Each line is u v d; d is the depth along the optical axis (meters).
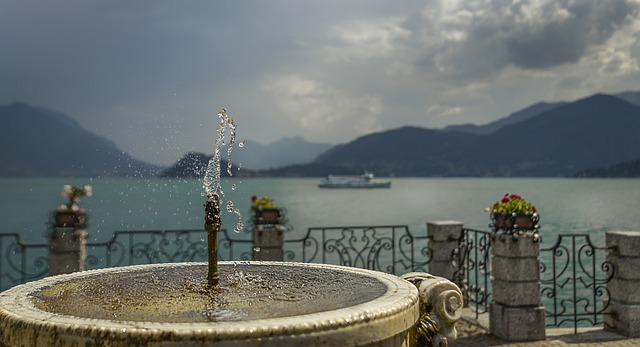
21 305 3.24
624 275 7.76
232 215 31.58
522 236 7.65
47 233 9.53
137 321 2.88
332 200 74.06
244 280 4.27
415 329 3.87
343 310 3.03
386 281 4.02
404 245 21.50
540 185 137.62
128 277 4.43
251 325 2.71
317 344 2.79
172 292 3.81
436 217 40.53
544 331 7.65
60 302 3.45
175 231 10.18
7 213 50.16
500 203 7.95
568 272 15.16
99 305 3.37
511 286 7.66
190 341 2.62
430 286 3.95
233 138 4.67
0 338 3.02
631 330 7.67
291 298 3.55
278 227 9.66
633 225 28.47
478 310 9.16
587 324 10.84
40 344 2.80
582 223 30.23
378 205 60.03
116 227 27.19
